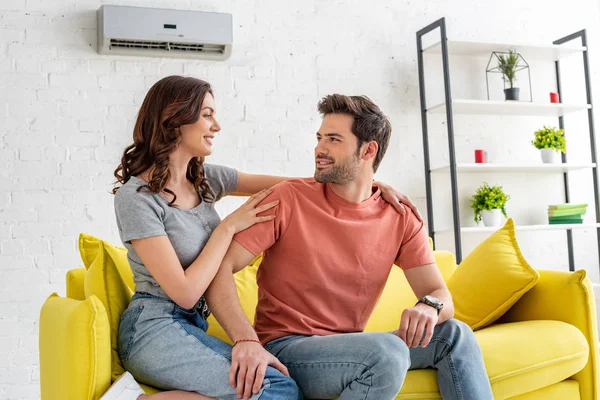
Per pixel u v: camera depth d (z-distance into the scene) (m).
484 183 4.29
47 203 3.53
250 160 3.86
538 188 4.39
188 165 1.97
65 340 1.67
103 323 1.68
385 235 2.00
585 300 2.35
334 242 1.94
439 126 4.23
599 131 4.55
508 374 2.05
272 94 3.92
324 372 1.73
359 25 4.11
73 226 3.55
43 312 1.94
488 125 4.33
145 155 1.86
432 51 4.16
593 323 2.36
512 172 4.35
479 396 1.85
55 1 3.60
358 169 1.97
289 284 1.92
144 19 3.59
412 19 4.21
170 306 1.76
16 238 3.47
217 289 1.80
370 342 1.69
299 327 1.89
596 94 4.56
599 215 4.16
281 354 1.82
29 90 3.53
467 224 4.25
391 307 2.55
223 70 3.85
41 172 3.53
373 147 1.99
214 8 3.84
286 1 3.98
